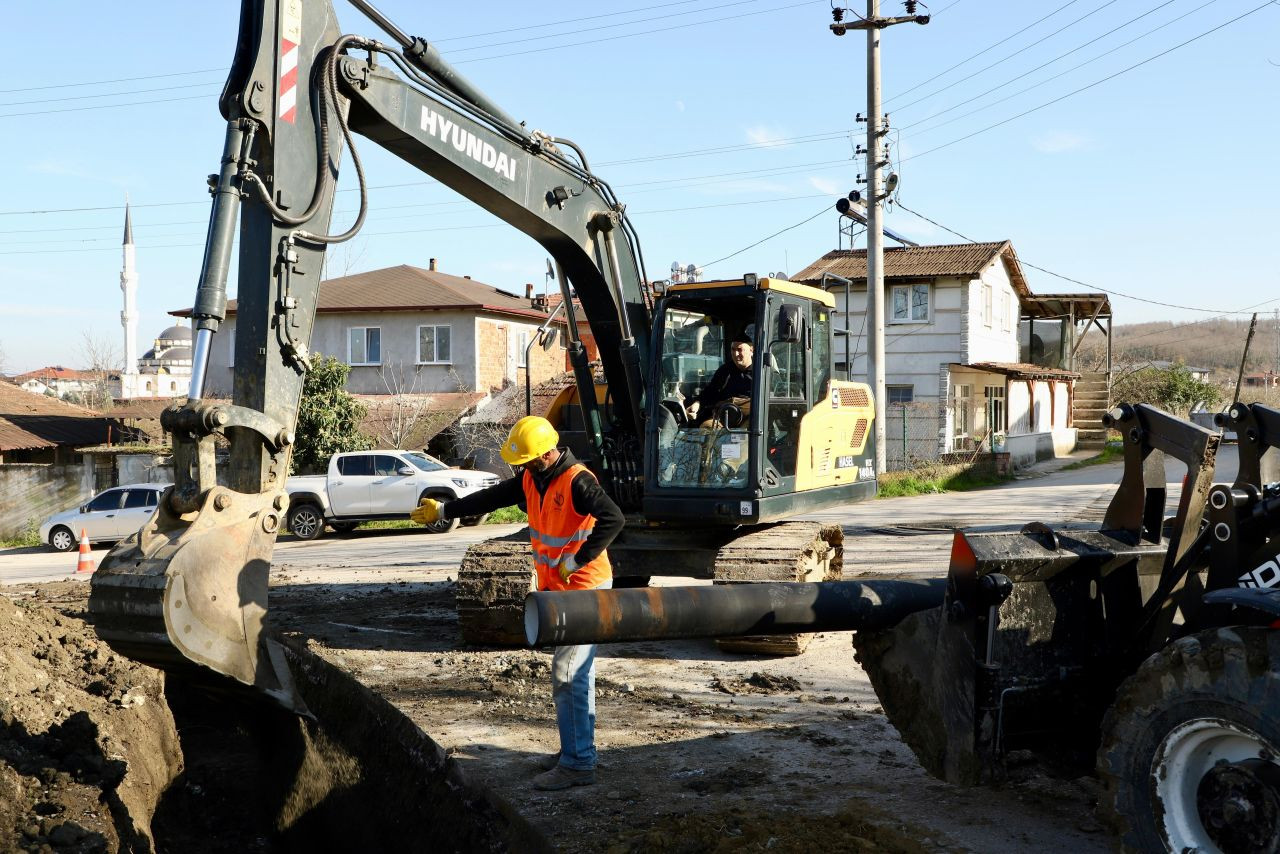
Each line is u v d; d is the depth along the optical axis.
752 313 8.70
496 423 26.66
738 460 7.86
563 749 5.07
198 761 4.61
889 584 4.70
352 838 4.11
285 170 5.02
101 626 3.88
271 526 4.19
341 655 7.95
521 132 7.02
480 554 8.45
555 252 7.82
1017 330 34.56
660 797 4.91
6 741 3.80
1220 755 3.46
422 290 30.83
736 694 6.85
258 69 4.90
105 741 4.03
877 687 4.72
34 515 25.45
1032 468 30.33
